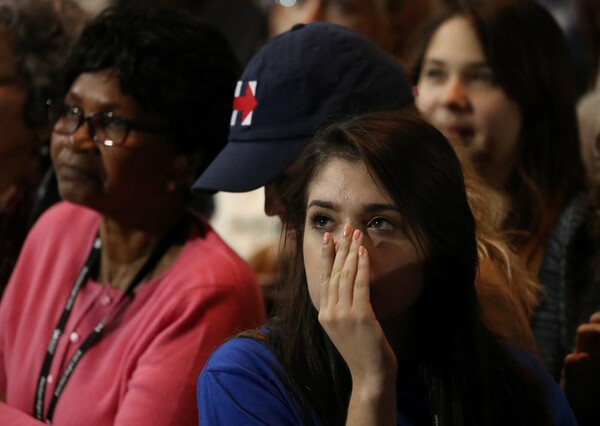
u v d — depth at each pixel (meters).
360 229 5.05
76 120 6.92
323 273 5.00
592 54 10.42
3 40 8.71
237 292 6.77
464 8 8.91
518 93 8.67
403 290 5.07
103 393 6.73
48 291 7.42
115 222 7.11
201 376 5.47
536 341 8.04
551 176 8.79
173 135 7.01
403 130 5.17
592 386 7.15
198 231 7.20
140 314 6.87
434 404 5.40
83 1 10.67
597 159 8.41
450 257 5.20
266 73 6.46
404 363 5.51
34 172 9.11
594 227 8.05
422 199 5.06
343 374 5.30
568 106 8.87
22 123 8.84
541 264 8.26
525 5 8.84
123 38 6.89
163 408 6.40
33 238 7.78
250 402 5.26
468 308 5.38
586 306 7.92
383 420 4.88
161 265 7.08
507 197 8.63
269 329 5.53
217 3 13.05
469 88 8.76
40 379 7.08
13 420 6.81
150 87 6.84
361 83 6.39
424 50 9.10
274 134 6.36
